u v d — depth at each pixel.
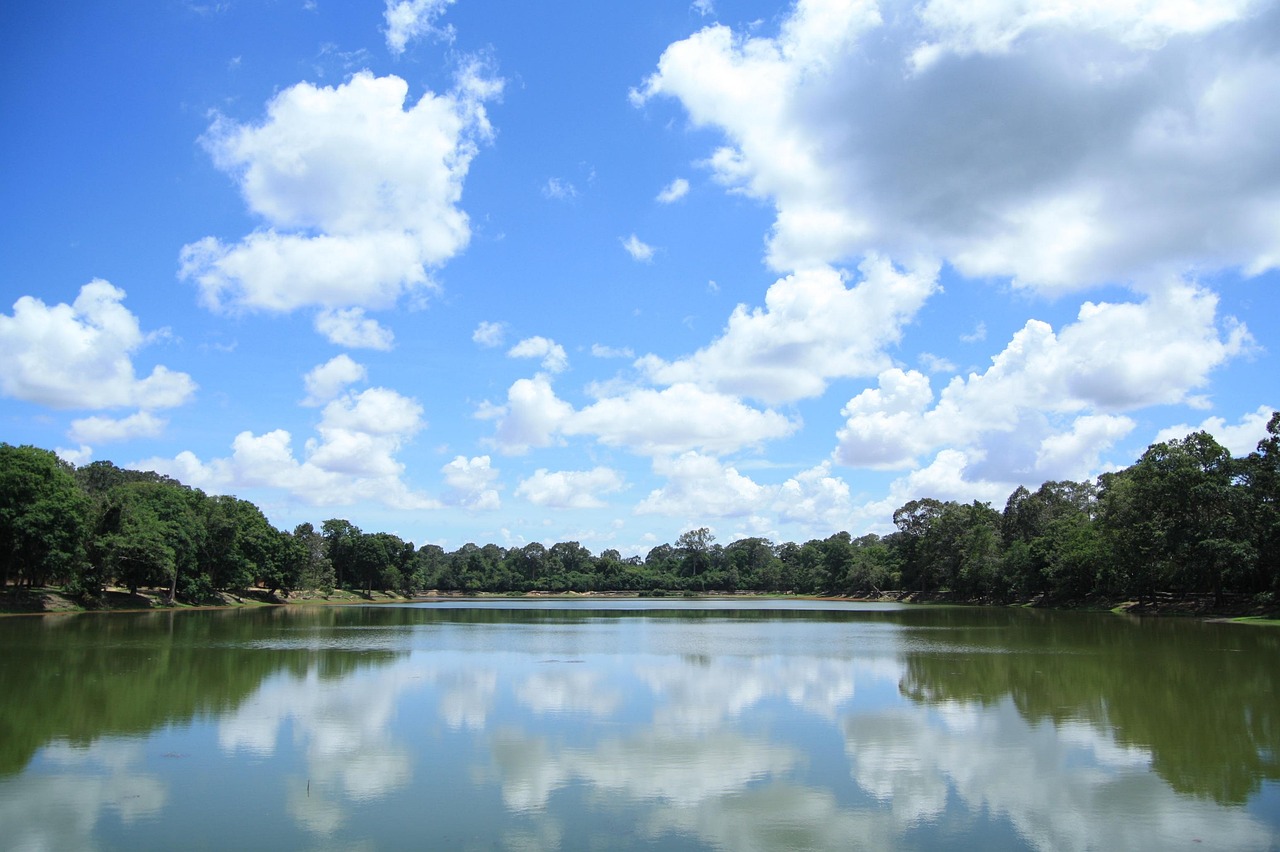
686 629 75.50
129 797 18.55
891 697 32.12
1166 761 21.84
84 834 16.16
